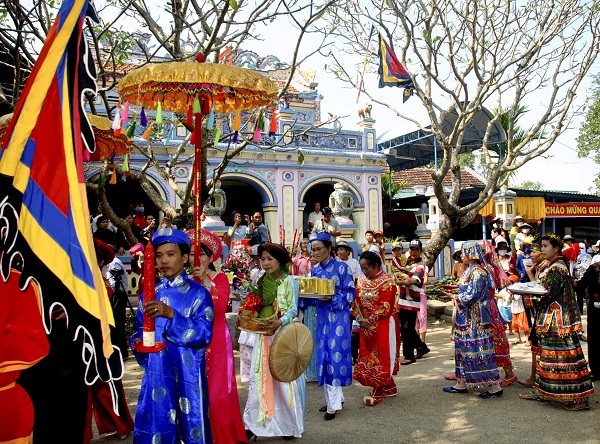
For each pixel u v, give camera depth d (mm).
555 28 10070
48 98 2410
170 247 3695
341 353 5430
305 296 5406
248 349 5801
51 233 2377
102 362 2475
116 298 6387
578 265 13203
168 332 3473
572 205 21844
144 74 3959
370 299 5871
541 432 4945
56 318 3719
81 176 2381
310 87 18297
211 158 15367
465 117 10625
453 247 15375
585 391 5500
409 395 6270
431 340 9625
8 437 3107
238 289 4941
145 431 3529
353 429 5152
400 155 22406
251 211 20109
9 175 2361
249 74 4133
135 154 13992
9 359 3002
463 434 4949
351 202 15297
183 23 7891
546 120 11219
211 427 3941
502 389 6223
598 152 21844
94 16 2562
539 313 5734
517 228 14375
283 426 4867
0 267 2486
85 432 4477
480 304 6043
